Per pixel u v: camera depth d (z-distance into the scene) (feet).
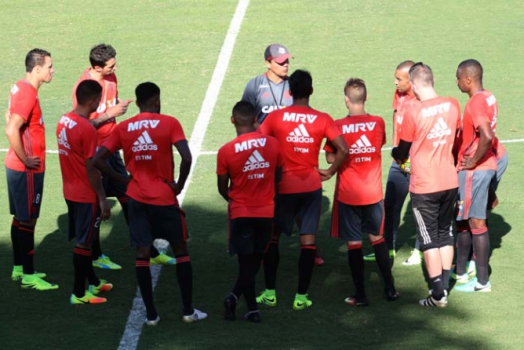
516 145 87.61
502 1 150.30
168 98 107.14
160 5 152.66
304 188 52.24
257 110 59.88
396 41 129.49
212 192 77.05
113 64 61.05
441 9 146.41
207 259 62.03
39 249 64.23
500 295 54.60
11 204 57.36
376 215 53.06
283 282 58.18
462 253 57.00
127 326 50.85
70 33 137.18
